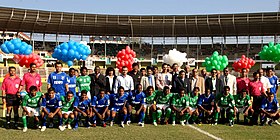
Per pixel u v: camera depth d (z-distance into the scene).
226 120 10.12
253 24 45.47
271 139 7.72
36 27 47.09
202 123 10.05
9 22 44.81
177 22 47.38
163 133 8.30
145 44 56.66
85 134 8.07
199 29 47.91
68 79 9.36
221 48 51.62
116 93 9.72
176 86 10.03
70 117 8.73
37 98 8.57
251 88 10.33
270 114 9.62
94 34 49.91
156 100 9.91
